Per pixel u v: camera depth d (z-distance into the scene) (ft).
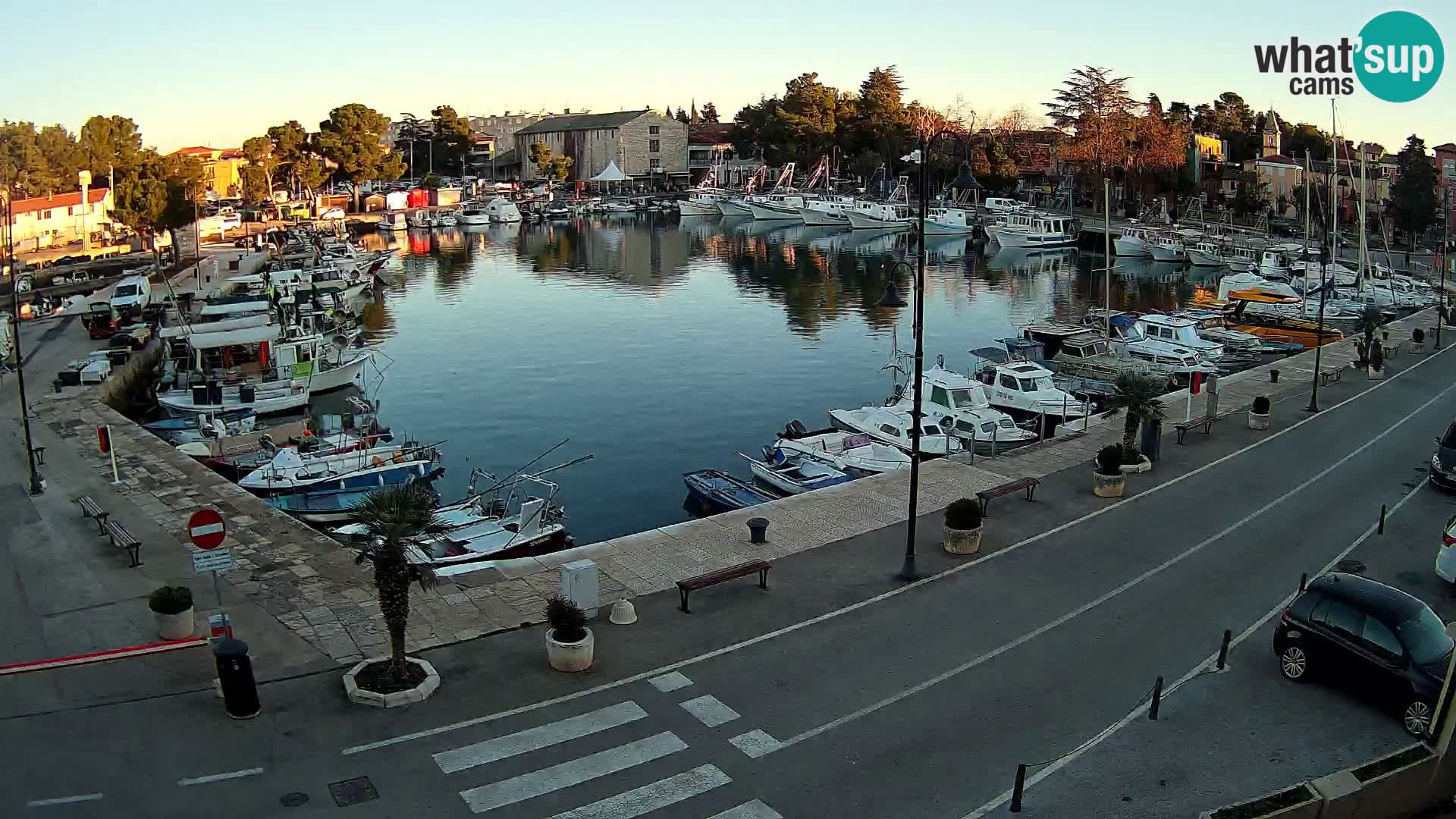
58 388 144.25
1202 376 156.76
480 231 503.20
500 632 63.52
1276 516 87.40
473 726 52.13
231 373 166.30
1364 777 45.09
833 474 116.06
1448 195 353.92
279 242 380.17
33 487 94.43
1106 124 444.14
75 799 45.11
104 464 105.19
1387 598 56.65
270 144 516.73
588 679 57.57
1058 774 48.93
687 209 573.33
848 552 78.64
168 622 61.41
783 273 341.82
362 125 526.57
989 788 47.75
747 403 170.91
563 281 323.98
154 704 53.88
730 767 48.98
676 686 56.85
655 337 229.66
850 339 226.38
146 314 206.08
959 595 70.38
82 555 77.25
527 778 47.62
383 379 188.14
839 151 588.91
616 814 45.16
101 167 472.44
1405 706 53.16
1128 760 50.26
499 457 140.67
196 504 91.40
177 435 139.74
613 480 130.31
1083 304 276.62
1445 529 75.25
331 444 132.05
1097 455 100.17
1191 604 69.21
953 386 135.74
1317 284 247.91
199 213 406.62
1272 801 43.24
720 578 68.33
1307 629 57.57
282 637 62.39
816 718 53.78
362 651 60.54
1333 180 261.44
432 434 152.87
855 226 491.31
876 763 49.67
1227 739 52.26
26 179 440.04
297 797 45.70
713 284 315.17
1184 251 357.20
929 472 100.32
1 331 158.30
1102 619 66.80
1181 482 97.30
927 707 55.16
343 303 245.65
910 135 537.65
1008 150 542.98
